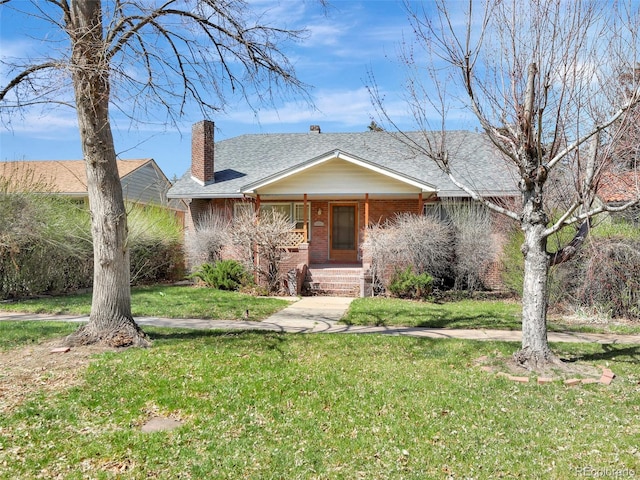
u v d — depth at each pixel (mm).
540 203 6395
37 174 23172
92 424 4469
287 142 21688
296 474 3631
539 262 6488
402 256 14328
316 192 16375
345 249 19484
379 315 10742
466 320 10188
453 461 3838
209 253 17297
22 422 4465
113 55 6797
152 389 5293
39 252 12930
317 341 7812
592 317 10938
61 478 3561
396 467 3729
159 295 13398
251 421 4574
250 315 10648
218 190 17844
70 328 8312
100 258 7277
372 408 4883
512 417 4711
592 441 4176
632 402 5156
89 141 7047
